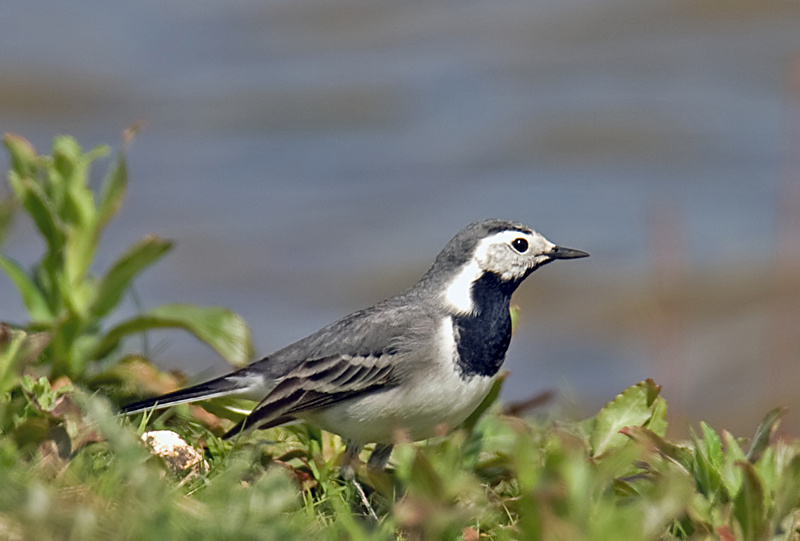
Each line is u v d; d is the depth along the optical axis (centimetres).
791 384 1281
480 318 750
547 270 2162
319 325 2014
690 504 583
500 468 697
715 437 627
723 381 1647
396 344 729
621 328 1942
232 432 712
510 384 1772
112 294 836
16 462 603
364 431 735
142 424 697
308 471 719
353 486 704
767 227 2262
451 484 574
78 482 588
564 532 518
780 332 1291
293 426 772
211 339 834
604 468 562
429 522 559
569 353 1867
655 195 2477
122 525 527
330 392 729
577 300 2042
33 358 707
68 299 819
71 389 708
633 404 727
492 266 762
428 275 778
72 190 839
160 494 564
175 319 831
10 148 840
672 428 995
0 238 981
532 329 1961
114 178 848
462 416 746
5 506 536
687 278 2000
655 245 1146
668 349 1096
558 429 720
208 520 550
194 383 856
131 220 2386
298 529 569
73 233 837
